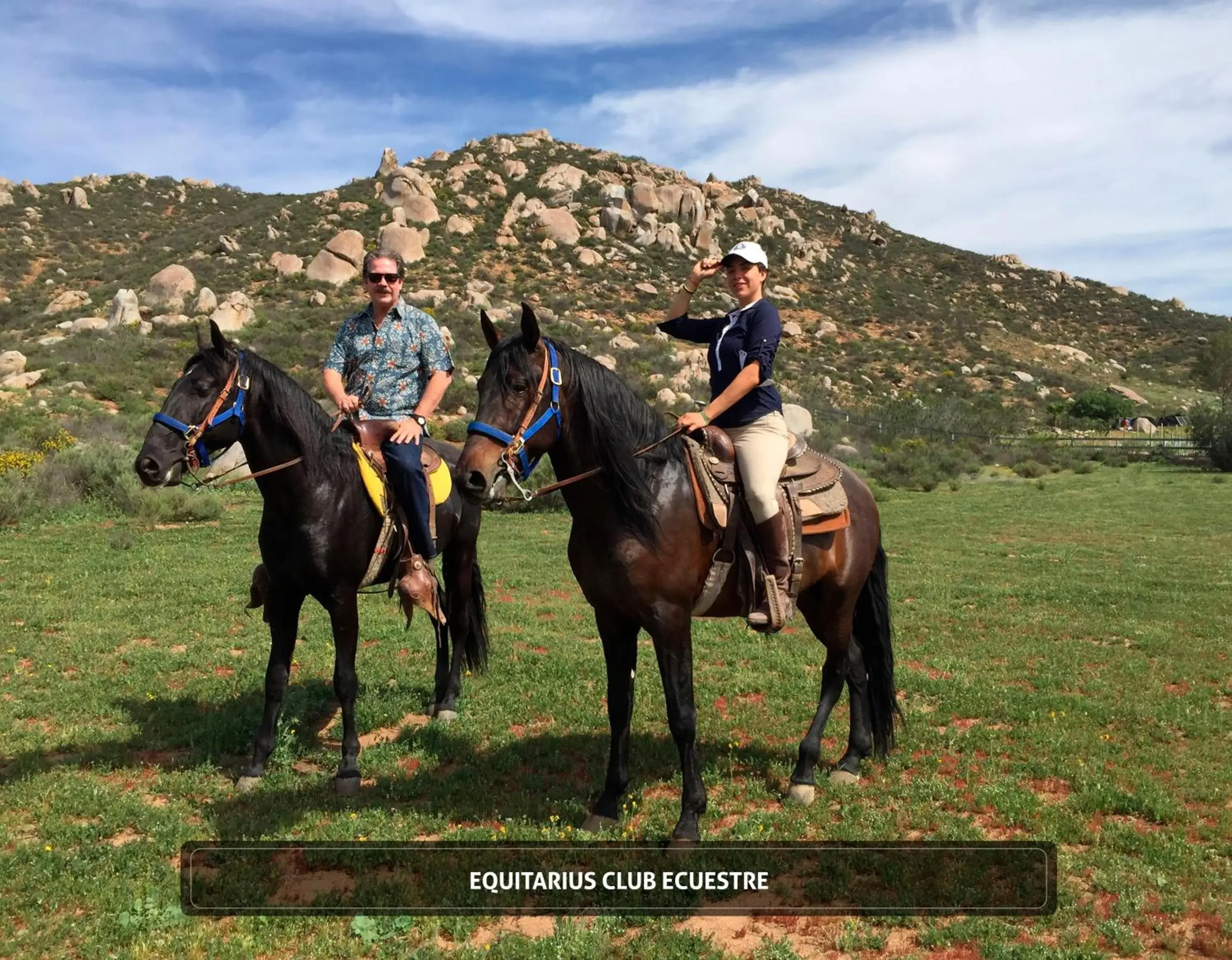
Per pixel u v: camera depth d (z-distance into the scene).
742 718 6.46
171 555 12.63
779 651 8.38
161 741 5.78
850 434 34.19
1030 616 10.09
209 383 4.71
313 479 4.96
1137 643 8.73
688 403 32.38
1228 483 26.83
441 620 5.63
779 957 3.44
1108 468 32.84
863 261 80.38
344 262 50.88
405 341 5.54
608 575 4.28
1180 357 70.94
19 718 6.25
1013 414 45.59
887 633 5.45
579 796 4.97
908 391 48.16
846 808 4.84
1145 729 6.19
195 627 8.76
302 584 5.14
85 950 3.45
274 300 45.38
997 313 75.00
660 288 55.19
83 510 16.33
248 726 5.95
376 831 4.44
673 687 4.34
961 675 7.66
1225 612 10.18
